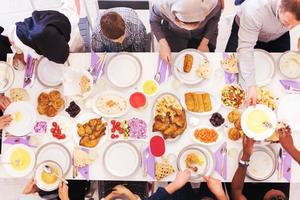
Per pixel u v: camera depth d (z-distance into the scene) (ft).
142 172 6.34
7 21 9.73
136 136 6.38
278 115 6.34
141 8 7.70
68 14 6.74
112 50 7.02
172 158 6.33
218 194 6.08
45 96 6.58
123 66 6.62
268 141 6.25
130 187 7.32
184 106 6.40
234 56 6.52
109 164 6.39
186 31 7.14
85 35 7.98
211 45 7.79
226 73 6.50
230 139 6.31
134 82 6.53
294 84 6.43
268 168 6.31
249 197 6.95
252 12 6.01
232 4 9.36
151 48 8.19
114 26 5.88
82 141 6.40
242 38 6.28
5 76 6.70
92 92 6.56
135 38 6.91
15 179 9.03
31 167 6.45
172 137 6.33
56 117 6.51
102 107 6.49
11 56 6.77
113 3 7.61
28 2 9.77
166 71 6.56
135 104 6.40
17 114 6.57
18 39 6.20
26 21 5.88
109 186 7.39
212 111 6.38
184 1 5.38
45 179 6.39
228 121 6.36
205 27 7.27
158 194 6.06
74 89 6.48
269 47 7.43
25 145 6.48
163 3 6.23
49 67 6.68
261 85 6.45
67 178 6.41
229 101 6.40
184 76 6.55
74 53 6.66
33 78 6.66
